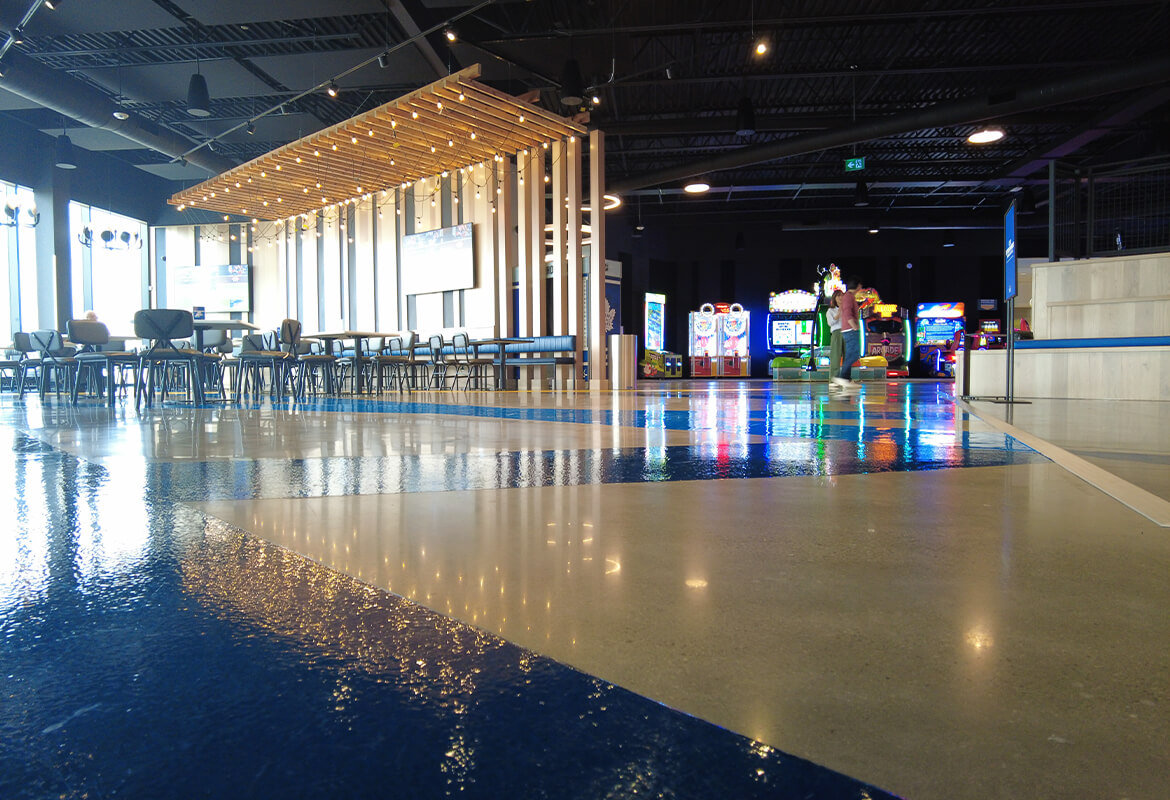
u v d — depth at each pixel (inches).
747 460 89.0
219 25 351.9
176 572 39.8
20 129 483.2
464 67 408.8
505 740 21.3
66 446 109.0
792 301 912.9
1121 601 33.8
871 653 27.7
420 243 470.9
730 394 324.5
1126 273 265.1
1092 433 121.0
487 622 31.4
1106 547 44.4
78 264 543.5
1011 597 34.5
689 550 44.1
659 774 19.3
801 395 309.0
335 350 497.0
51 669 26.8
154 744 21.3
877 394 313.4
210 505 60.0
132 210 573.6
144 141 451.5
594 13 355.6
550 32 347.9
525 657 27.5
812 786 18.7
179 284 576.7
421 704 23.7
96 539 47.8
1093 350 254.8
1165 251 260.2
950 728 21.8
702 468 81.9
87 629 31.0
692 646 28.5
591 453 97.2
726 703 23.6
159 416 187.0
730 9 356.5
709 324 931.3
